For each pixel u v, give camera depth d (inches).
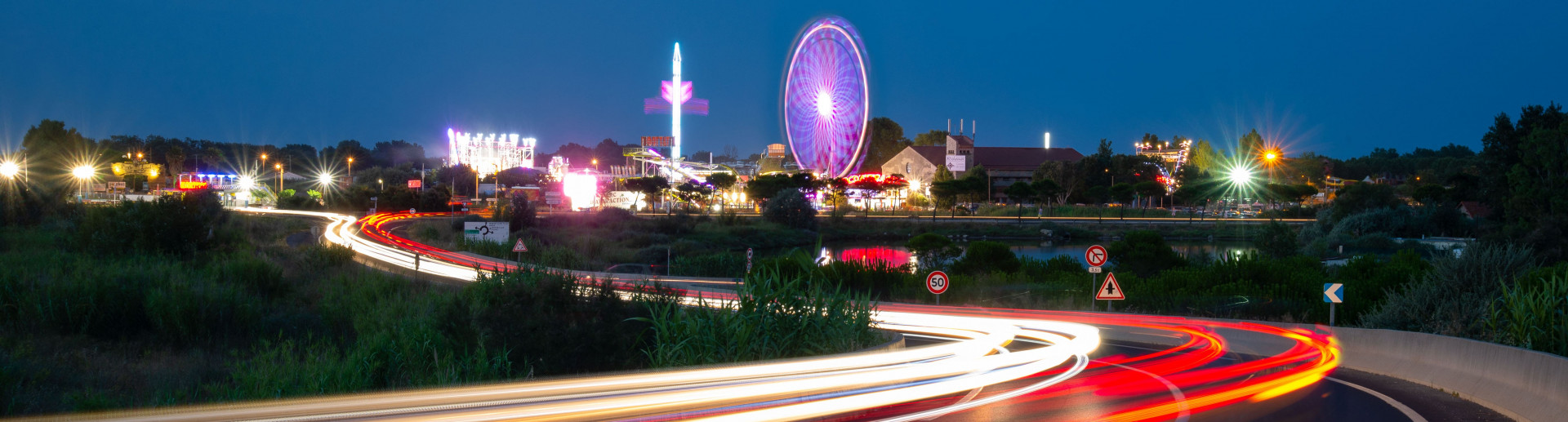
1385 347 524.1
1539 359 372.8
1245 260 1059.9
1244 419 363.9
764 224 3521.2
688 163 6417.3
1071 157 5595.5
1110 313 862.5
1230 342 662.5
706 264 1844.2
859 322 508.1
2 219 1929.1
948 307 931.3
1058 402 399.2
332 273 1411.2
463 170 5969.5
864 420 355.6
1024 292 1072.8
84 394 562.6
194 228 1512.1
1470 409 394.6
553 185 4586.6
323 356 692.1
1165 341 676.7
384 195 4005.9
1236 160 5753.0
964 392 427.5
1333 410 387.5
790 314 488.4
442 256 1875.0
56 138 4128.9
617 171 6520.7
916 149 5797.2
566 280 610.9
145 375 663.8
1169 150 6865.2
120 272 985.5
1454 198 2618.1
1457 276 627.2
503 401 346.6
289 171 6909.5
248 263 1165.1
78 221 1627.7
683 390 362.0
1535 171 1776.6
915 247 1860.2
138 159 5915.4
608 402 333.1
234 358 757.3
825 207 4650.6
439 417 316.8
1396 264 1015.0
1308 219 3892.7
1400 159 6988.2
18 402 540.7
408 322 684.1
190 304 831.1
